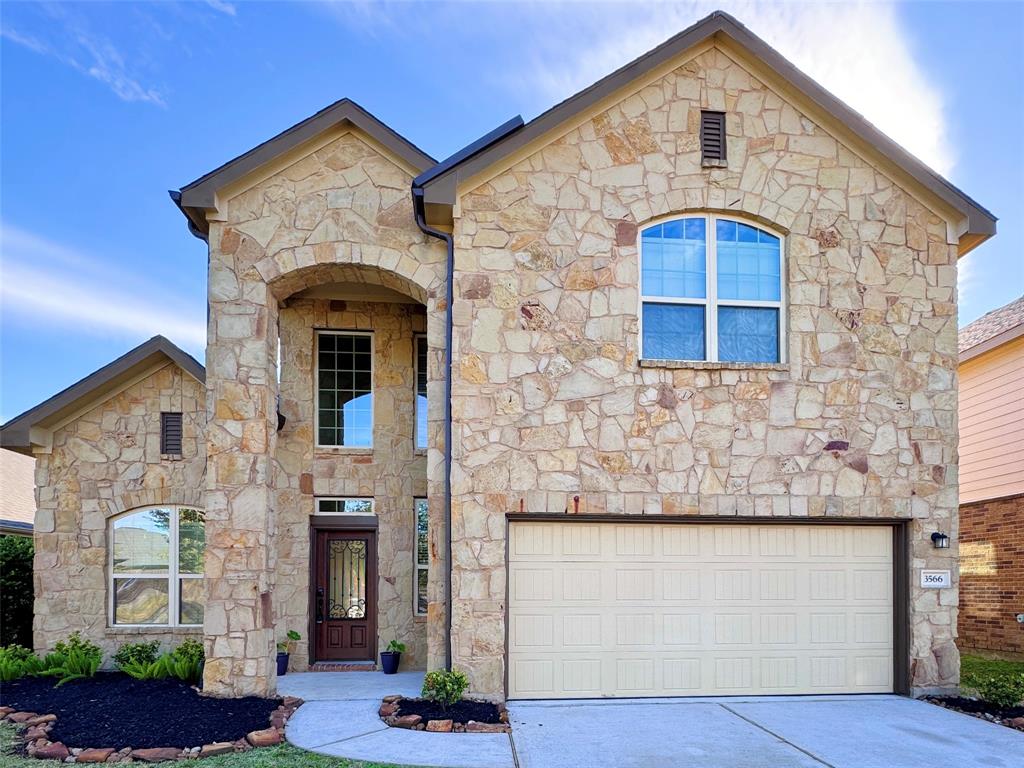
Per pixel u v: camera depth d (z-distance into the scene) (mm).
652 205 8617
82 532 10602
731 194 8742
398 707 7371
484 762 5809
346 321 10961
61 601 10438
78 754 5887
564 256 8422
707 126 8859
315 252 8531
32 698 7828
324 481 10609
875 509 8508
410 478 10758
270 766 5633
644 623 8258
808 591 8531
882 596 8641
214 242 8430
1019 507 11898
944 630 8477
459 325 8203
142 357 10594
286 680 9219
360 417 10977
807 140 8945
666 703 7910
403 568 10555
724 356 8672
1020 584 11805
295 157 8664
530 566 8172
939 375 8812
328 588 10664
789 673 8398
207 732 6477
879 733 6828
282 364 10750
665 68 8812
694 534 8445
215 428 8133
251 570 7973
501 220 8391
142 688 8188
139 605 10727
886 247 8922
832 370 8641
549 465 8102
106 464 10758
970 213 8859
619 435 8242
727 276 8797
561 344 8289
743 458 8375
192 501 10766
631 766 5773
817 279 8758
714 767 5777
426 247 8664
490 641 7812
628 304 8438
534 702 7891
